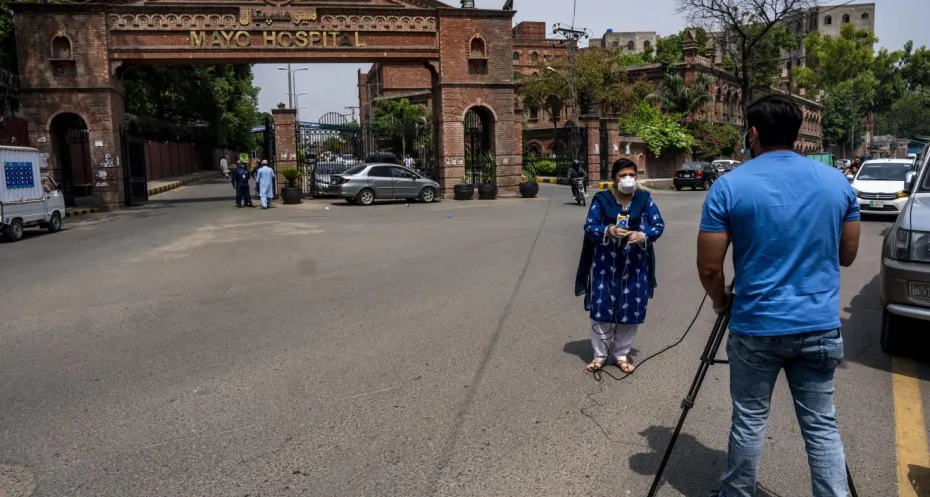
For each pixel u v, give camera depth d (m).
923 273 5.43
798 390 2.96
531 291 8.70
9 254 13.30
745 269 2.93
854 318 7.31
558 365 5.66
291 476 3.77
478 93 27.81
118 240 14.96
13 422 4.58
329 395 5.01
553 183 40.97
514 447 4.11
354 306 7.98
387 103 61.59
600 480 3.69
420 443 4.18
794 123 2.98
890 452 4.01
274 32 25.47
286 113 27.64
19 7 23.30
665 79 51.12
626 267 5.35
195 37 24.75
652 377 5.36
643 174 45.34
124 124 25.75
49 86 23.67
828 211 2.85
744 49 38.09
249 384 5.27
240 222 18.55
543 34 76.19
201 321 7.37
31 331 7.02
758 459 3.02
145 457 4.03
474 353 6.02
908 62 95.44
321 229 16.50
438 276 9.86
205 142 62.50
